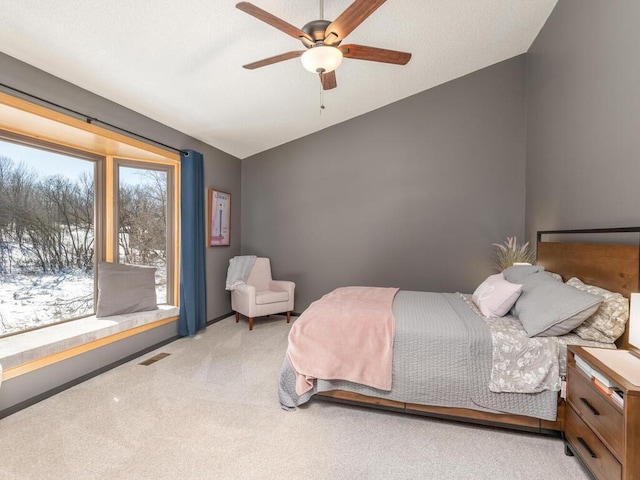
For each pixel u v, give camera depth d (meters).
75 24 1.94
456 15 2.78
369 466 1.64
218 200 4.27
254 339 3.58
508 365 1.85
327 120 4.20
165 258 3.72
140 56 2.33
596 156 2.29
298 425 1.99
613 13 2.09
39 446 1.76
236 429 1.94
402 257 4.12
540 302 1.98
